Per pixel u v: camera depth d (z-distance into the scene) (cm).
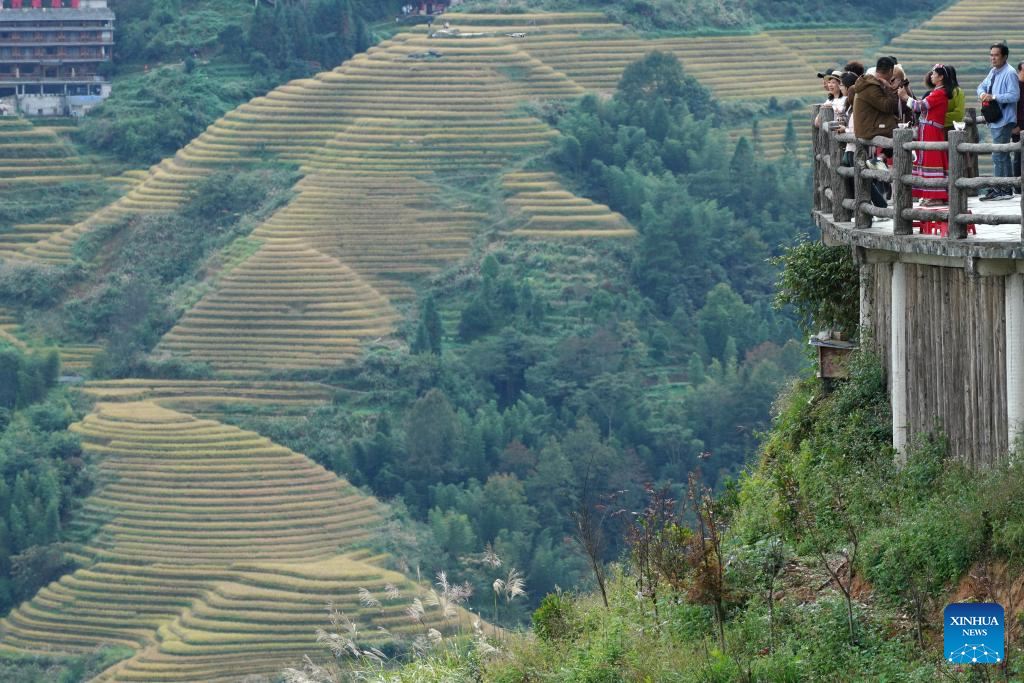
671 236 18612
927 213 1429
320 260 18912
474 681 1684
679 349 17262
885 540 1439
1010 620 1276
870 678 1295
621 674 1482
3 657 12125
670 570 1577
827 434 1748
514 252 18962
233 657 11350
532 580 11944
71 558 13475
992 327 1415
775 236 19550
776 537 1597
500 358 16800
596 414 15562
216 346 17738
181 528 13850
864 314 1766
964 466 1470
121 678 11262
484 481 14688
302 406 16462
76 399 16812
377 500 14250
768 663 1354
